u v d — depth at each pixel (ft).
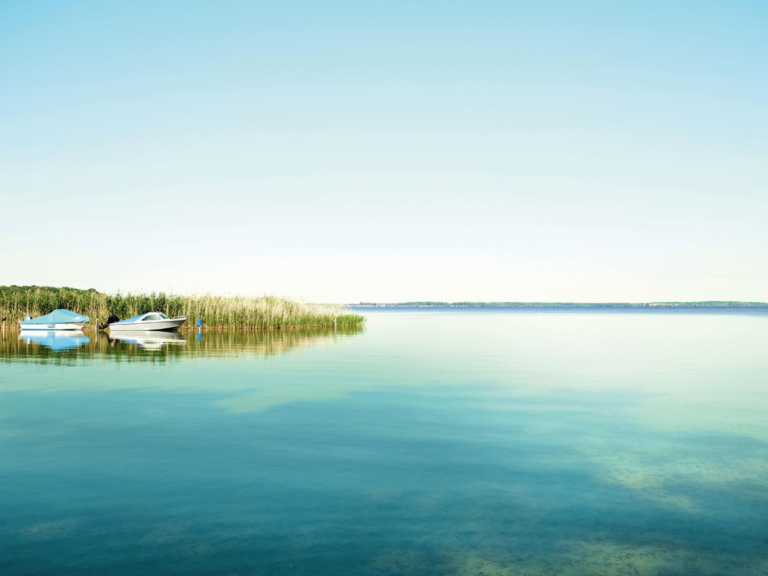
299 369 62.59
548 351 88.28
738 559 16.71
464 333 144.56
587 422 35.42
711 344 105.19
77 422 35.09
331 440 30.71
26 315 146.20
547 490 22.61
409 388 49.11
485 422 35.37
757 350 90.89
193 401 42.45
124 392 46.55
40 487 22.93
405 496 21.90
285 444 29.81
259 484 23.31
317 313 173.78
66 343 102.99
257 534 18.35
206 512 20.25
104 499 21.56
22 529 18.76
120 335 129.70
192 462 26.45
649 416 37.35
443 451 28.48
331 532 18.54
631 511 20.36
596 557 16.80
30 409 39.19
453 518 19.70
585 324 216.54
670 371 62.03
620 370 62.69
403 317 338.75
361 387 49.60
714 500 21.48
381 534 18.39
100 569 16.02
